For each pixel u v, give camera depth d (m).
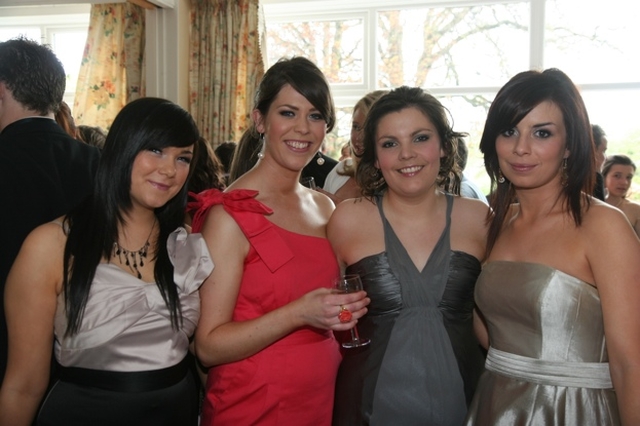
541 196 1.54
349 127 5.19
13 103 1.74
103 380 1.37
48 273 1.37
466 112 4.98
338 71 5.19
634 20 4.70
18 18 5.60
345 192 2.78
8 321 1.39
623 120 4.79
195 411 1.56
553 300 1.44
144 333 1.40
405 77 5.07
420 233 1.76
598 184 3.58
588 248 1.42
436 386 1.66
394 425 1.66
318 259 1.73
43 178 1.69
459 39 4.96
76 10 5.44
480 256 1.77
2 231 1.62
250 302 1.67
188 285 1.48
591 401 1.42
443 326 1.70
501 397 1.50
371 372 1.69
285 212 1.77
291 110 1.70
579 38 4.79
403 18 5.04
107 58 5.23
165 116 1.42
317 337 1.74
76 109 5.27
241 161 2.40
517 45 4.87
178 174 1.46
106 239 1.40
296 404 1.67
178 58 4.62
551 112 1.47
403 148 1.68
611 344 1.37
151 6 4.50
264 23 4.88
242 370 1.65
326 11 5.15
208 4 4.78
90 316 1.36
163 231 1.53
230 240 1.63
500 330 1.55
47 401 1.38
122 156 1.40
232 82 4.78
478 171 5.00
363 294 1.50
